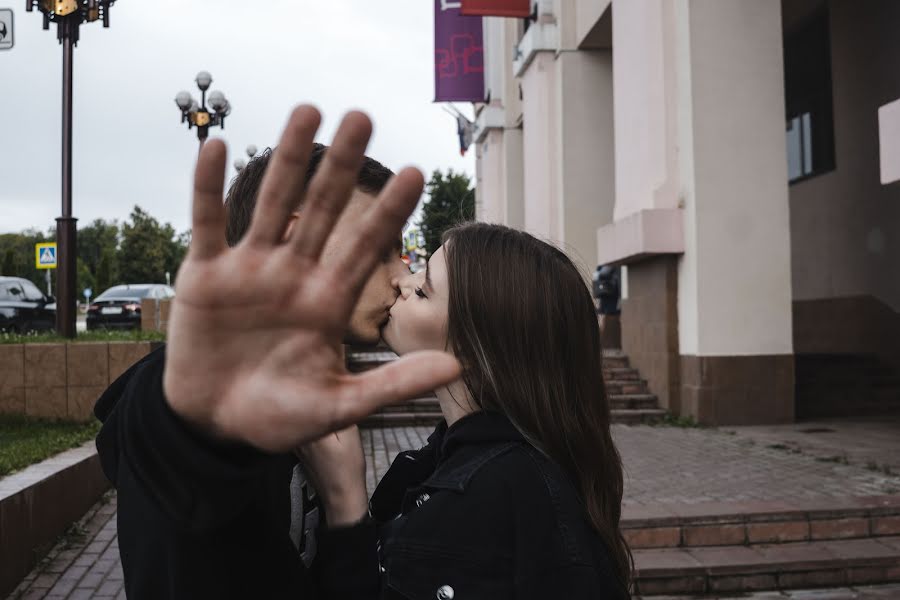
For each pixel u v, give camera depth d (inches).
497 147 768.3
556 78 574.2
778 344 358.0
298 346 24.1
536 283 44.8
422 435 338.3
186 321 23.8
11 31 292.5
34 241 3284.9
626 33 414.3
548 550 38.8
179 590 32.0
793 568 170.1
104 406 39.8
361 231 24.4
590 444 45.3
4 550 149.6
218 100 580.1
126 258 2374.5
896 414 391.2
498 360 43.7
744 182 357.4
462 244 46.2
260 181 41.7
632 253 380.8
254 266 23.8
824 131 520.7
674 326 375.2
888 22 454.9
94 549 179.2
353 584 40.4
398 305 46.1
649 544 180.5
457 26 760.3
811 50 533.3
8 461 189.0
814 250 532.1
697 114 355.6
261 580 33.1
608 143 557.6
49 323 635.5
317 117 23.5
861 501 195.6
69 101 379.6
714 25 357.1
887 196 459.2
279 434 24.1
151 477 25.7
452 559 38.0
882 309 463.5
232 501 26.2
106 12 384.8
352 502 42.1
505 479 39.9
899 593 166.7
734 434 328.8
